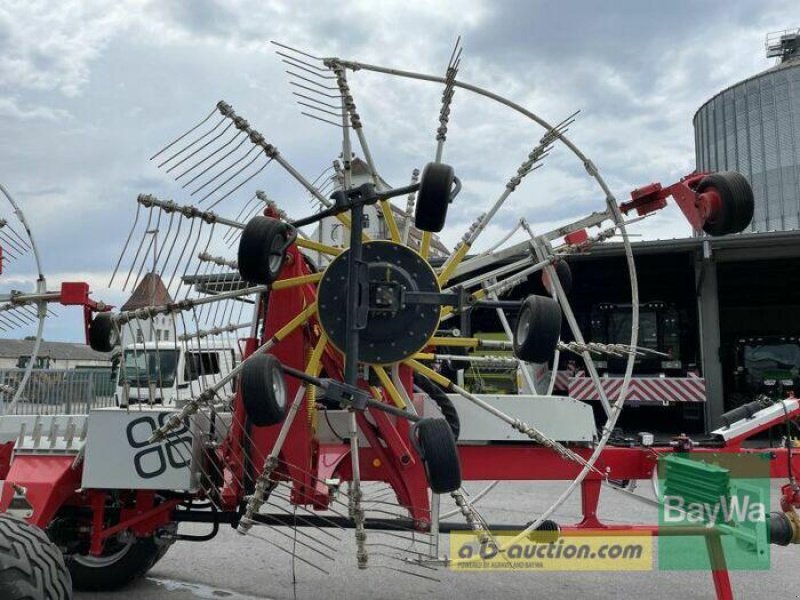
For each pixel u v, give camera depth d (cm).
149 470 344
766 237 1296
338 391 279
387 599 441
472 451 384
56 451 362
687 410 1387
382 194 290
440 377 327
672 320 1482
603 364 1451
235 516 374
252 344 361
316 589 457
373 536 560
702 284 1451
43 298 367
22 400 531
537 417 386
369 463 363
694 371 1462
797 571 507
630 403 1349
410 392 333
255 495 306
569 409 389
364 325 286
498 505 684
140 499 387
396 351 307
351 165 338
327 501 333
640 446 401
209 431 358
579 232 370
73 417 389
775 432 576
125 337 392
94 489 368
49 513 347
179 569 497
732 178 354
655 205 379
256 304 366
